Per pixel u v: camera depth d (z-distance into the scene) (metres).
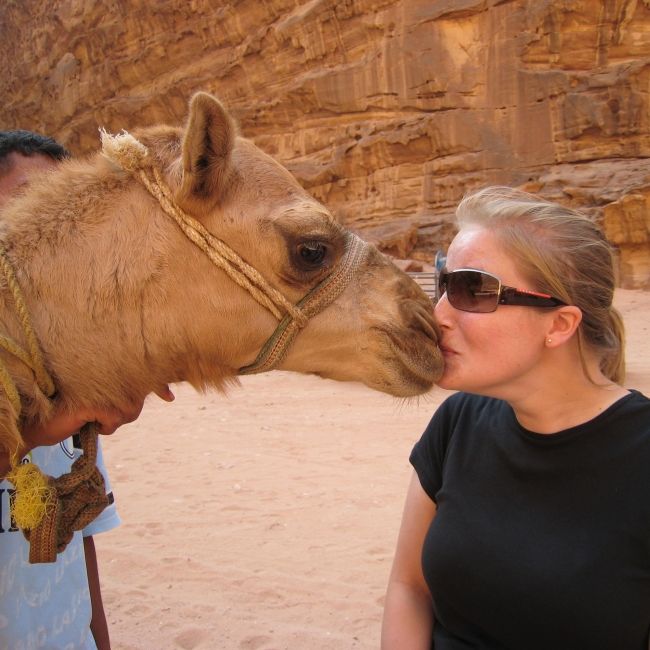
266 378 15.44
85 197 2.61
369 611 5.07
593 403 2.11
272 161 2.84
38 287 2.46
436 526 2.28
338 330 2.83
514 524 2.09
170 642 4.70
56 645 2.80
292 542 6.31
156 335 2.58
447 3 38.06
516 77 36.59
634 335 20.72
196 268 2.61
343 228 2.96
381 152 40.16
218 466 8.73
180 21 50.16
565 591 1.94
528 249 2.03
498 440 2.22
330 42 42.84
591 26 35.19
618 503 1.95
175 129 2.81
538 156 36.19
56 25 57.81
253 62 46.66
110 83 54.66
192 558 6.00
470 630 2.23
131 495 7.74
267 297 2.68
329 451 9.22
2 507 2.61
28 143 3.12
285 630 4.81
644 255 29.73
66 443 3.06
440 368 2.86
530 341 2.07
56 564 2.83
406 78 39.75
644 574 1.90
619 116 34.19
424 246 36.75
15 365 2.36
